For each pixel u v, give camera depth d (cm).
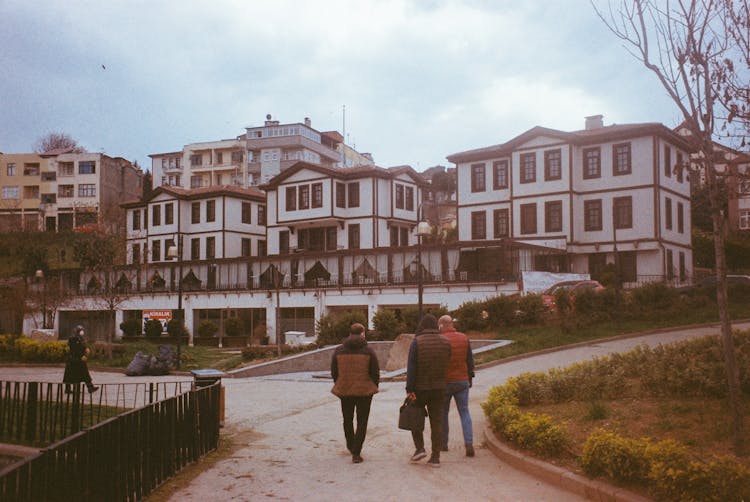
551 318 2669
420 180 5538
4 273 6819
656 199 3941
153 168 9744
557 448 796
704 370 991
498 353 2136
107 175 8956
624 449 664
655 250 3934
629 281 4009
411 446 966
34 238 7794
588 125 4578
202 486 741
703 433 790
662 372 1028
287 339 3338
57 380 2330
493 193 4528
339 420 1230
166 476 761
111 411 1375
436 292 3797
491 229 4516
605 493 648
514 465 817
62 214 8812
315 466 841
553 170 4206
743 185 793
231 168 9025
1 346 3378
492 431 995
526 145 4319
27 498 471
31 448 1039
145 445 701
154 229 6238
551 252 3900
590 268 4159
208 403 936
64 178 8862
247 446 990
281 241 5469
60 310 5359
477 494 693
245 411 1394
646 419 884
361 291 4131
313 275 4509
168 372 2634
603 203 4125
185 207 6094
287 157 8762
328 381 2041
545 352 2155
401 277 4097
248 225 6147
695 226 5434
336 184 5075
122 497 639
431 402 836
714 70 784
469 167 4653
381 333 2848
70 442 537
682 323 2527
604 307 2666
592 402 967
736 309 2781
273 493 709
